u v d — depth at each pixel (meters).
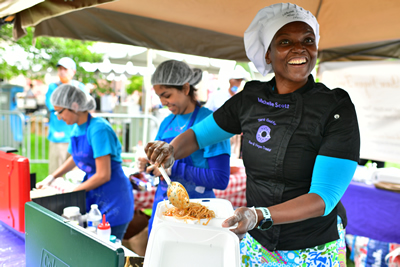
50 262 1.09
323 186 1.16
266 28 1.36
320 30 3.15
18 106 10.77
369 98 3.72
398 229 2.89
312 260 1.33
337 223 1.40
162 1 2.35
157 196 2.11
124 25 2.64
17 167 1.61
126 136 7.39
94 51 8.24
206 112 2.05
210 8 2.48
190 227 0.95
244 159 1.46
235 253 0.88
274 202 1.34
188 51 3.02
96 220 1.84
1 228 1.87
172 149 1.44
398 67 3.51
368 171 3.30
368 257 2.91
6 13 1.87
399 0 2.30
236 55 3.34
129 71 6.12
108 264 0.85
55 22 2.43
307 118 1.26
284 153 1.28
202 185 1.94
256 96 1.44
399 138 3.58
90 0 1.75
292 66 1.30
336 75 3.88
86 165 2.47
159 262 0.93
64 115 2.32
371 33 3.10
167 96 2.01
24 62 7.71
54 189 2.50
